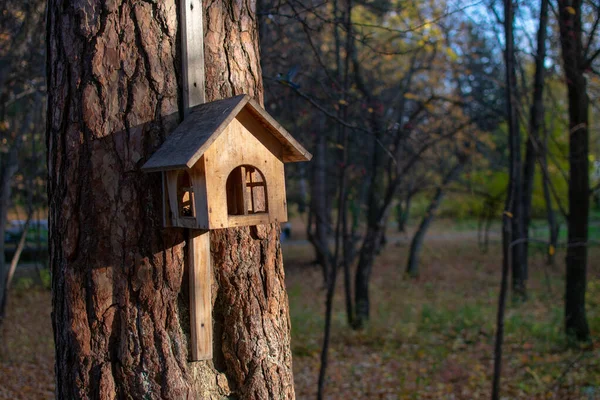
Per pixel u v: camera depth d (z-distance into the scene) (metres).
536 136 9.39
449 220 31.75
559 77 9.76
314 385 7.79
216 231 2.94
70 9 2.72
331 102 7.16
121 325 2.70
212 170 2.68
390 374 8.09
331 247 21.22
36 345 8.96
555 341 9.22
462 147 14.65
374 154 11.41
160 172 2.79
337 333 10.34
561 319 10.27
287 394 3.09
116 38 2.71
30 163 10.53
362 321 10.67
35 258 13.34
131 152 2.72
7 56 8.10
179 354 2.78
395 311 11.84
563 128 16.12
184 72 2.80
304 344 9.57
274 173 2.90
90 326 2.69
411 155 12.71
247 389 2.95
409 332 10.07
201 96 2.85
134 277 2.72
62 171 2.73
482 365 8.30
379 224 11.26
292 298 13.14
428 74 12.82
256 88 3.12
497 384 6.20
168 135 2.78
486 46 13.14
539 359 8.34
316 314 11.57
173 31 2.80
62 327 2.75
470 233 27.31
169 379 2.72
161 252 2.77
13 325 10.16
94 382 2.67
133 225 2.72
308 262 19.06
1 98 9.09
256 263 3.04
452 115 12.42
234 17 3.02
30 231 14.15
